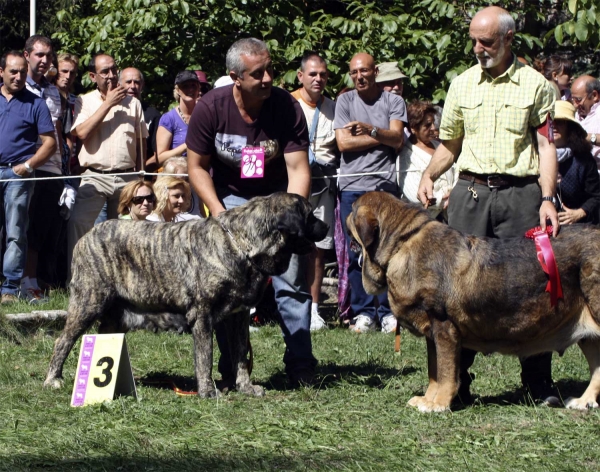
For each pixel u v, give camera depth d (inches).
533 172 205.6
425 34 425.7
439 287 191.0
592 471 151.5
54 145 322.0
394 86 348.8
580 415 189.9
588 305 188.7
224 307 208.4
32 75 336.2
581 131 266.1
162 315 217.6
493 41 200.4
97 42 454.3
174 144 352.2
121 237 217.0
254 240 205.0
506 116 204.1
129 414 187.8
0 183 316.8
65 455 158.7
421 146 329.4
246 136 222.4
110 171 342.0
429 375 200.7
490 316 190.5
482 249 192.5
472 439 169.8
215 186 231.5
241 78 213.2
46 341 278.4
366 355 269.7
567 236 191.3
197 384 210.4
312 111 335.9
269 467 151.9
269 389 223.8
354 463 154.0
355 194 323.3
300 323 229.9
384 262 198.2
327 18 447.8
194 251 208.7
